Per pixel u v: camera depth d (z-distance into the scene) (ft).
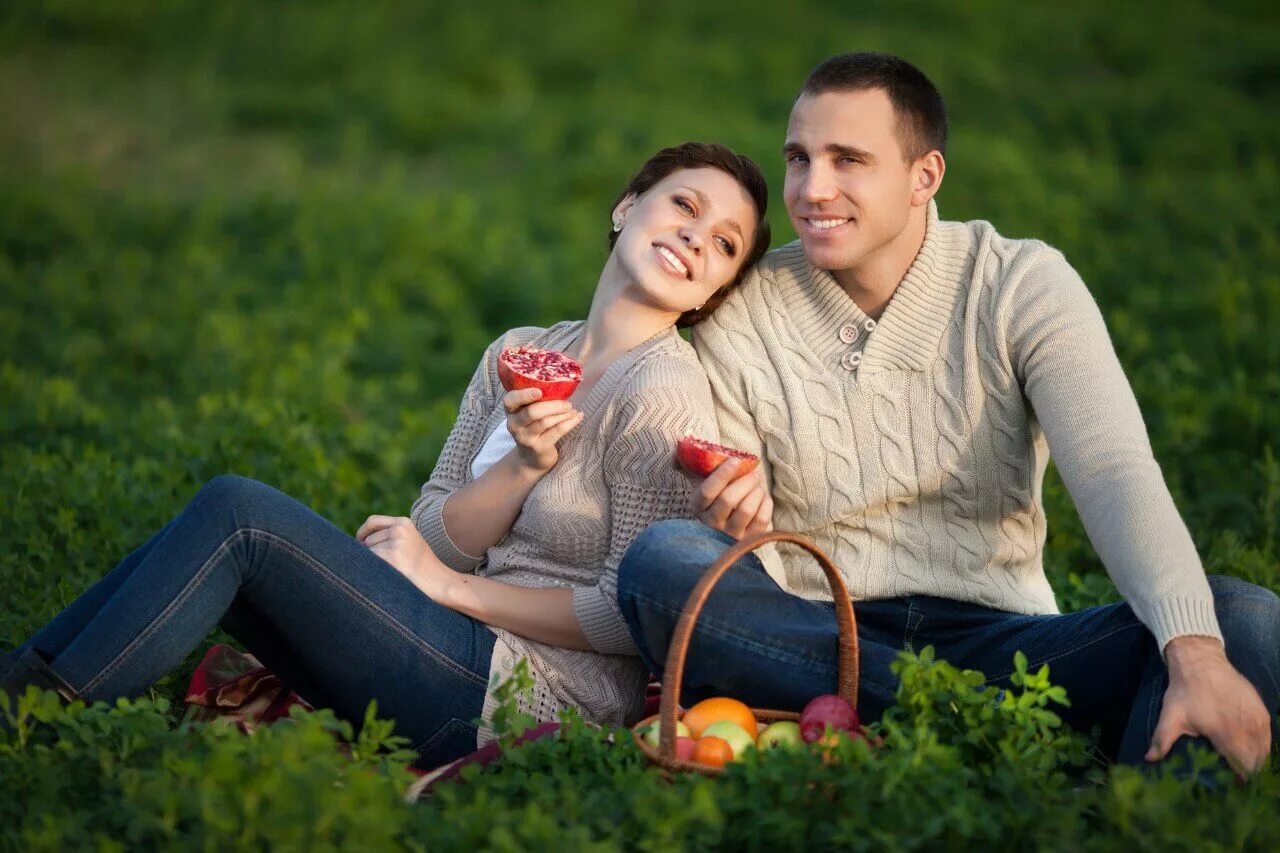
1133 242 58.08
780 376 21.40
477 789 17.12
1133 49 94.94
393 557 20.04
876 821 16.02
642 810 15.80
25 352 45.47
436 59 92.79
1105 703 19.40
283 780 15.51
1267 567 25.95
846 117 20.38
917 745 16.87
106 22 95.91
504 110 83.46
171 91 86.89
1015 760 17.04
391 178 70.79
